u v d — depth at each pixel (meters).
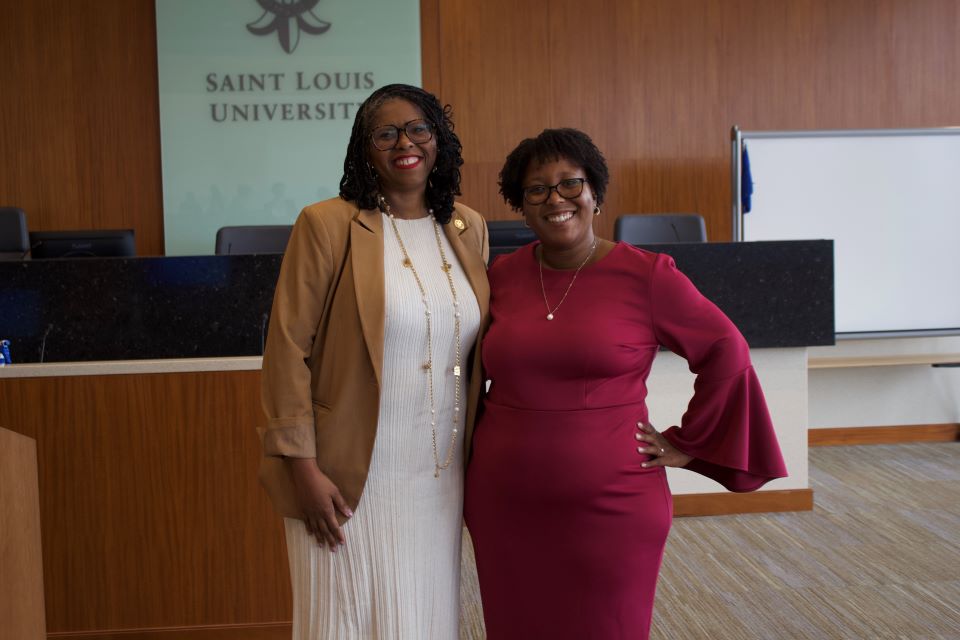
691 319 1.75
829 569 3.36
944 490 4.43
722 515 4.04
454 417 1.80
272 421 1.66
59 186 5.62
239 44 5.64
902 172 5.50
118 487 2.59
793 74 5.91
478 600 3.14
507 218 5.83
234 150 5.66
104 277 3.30
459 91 5.79
